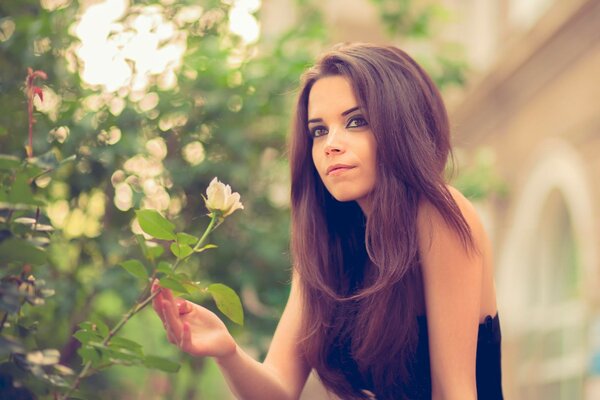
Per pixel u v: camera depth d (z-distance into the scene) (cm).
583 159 778
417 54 496
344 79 199
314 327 216
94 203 356
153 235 165
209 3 376
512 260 916
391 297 203
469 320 200
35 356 141
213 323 182
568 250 862
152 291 167
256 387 199
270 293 393
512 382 896
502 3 1014
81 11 336
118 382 383
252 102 392
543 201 867
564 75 817
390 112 196
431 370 206
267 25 545
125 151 346
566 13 775
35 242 141
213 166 378
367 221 201
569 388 810
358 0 1004
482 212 979
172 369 166
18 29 292
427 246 198
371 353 206
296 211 221
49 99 318
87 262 354
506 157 959
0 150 254
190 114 385
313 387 443
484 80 967
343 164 196
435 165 198
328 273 217
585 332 770
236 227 396
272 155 427
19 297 138
